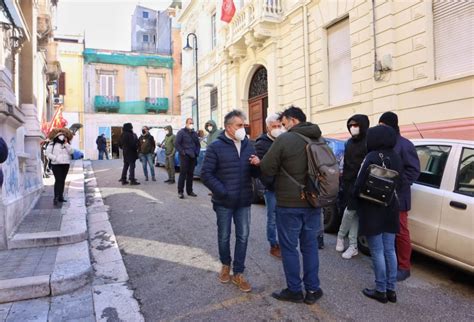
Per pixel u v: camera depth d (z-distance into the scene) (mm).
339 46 10867
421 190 4543
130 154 10625
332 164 3512
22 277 3965
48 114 17812
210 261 4859
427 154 4746
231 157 3957
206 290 4047
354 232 5012
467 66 7480
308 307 3656
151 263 4844
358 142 4977
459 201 4109
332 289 4055
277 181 3705
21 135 6602
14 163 5848
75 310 3594
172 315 3551
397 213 3754
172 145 10930
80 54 29312
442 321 3428
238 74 16234
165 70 31594
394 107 8805
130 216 7141
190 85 22516
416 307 3686
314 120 11695
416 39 8328
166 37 33812
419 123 8281
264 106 14875
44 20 12352
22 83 8484
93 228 6289
